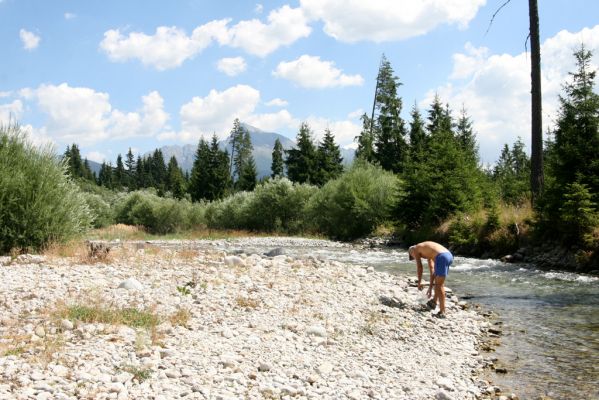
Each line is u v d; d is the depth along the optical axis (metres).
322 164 67.50
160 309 8.07
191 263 13.27
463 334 8.91
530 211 19.95
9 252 13.59
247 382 5.42
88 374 4.94
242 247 29.69
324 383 5.75
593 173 17.83
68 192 15.22
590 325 9.47
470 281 14.88
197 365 5.71
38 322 6.75
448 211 26.23
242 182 77.50
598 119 18.02
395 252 24.98
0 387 4.41
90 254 12.99
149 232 45.59
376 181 36.94
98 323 6.93
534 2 20.00
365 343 7.70
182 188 85.25
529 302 11.73
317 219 40.47
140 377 5.12
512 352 7.93
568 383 6.51
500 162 46.28
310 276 12.65
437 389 6.03
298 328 7.86
